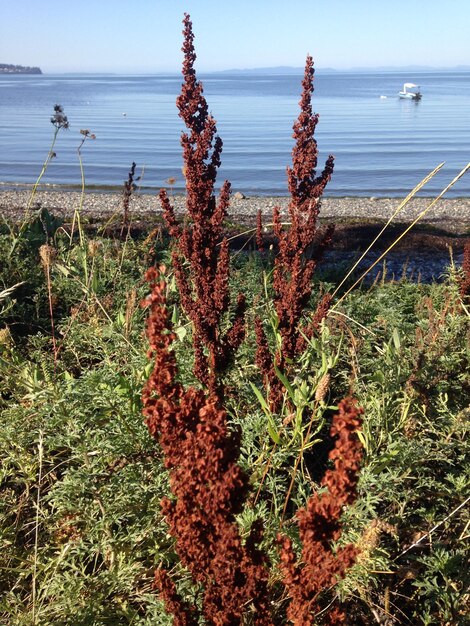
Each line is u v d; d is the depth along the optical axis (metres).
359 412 2.20
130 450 3.88
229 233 18.08
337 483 2.22
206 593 2.49
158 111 111.62
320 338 5.05
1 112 110.31
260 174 42.97
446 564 3.47
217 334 4.86
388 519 3.80
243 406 4.91
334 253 16.56
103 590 3.42
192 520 2.34
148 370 4.21
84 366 5.86
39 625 3.19
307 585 2.35
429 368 4.88
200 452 2.29
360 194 36.12
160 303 2.37
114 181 39.53
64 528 3.84
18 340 6.55
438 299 7.77
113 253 9.05
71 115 99.62
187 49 4.47
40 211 10.62
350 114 102.88
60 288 7.44
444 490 4.11
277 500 3.95
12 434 4.05
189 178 4.61
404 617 3.55
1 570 3.66
